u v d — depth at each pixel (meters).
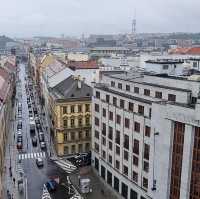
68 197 73.69
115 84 77.94
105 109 79.38
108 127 78.56
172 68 78.62
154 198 60.81
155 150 59.09
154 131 58.75
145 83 67.12
